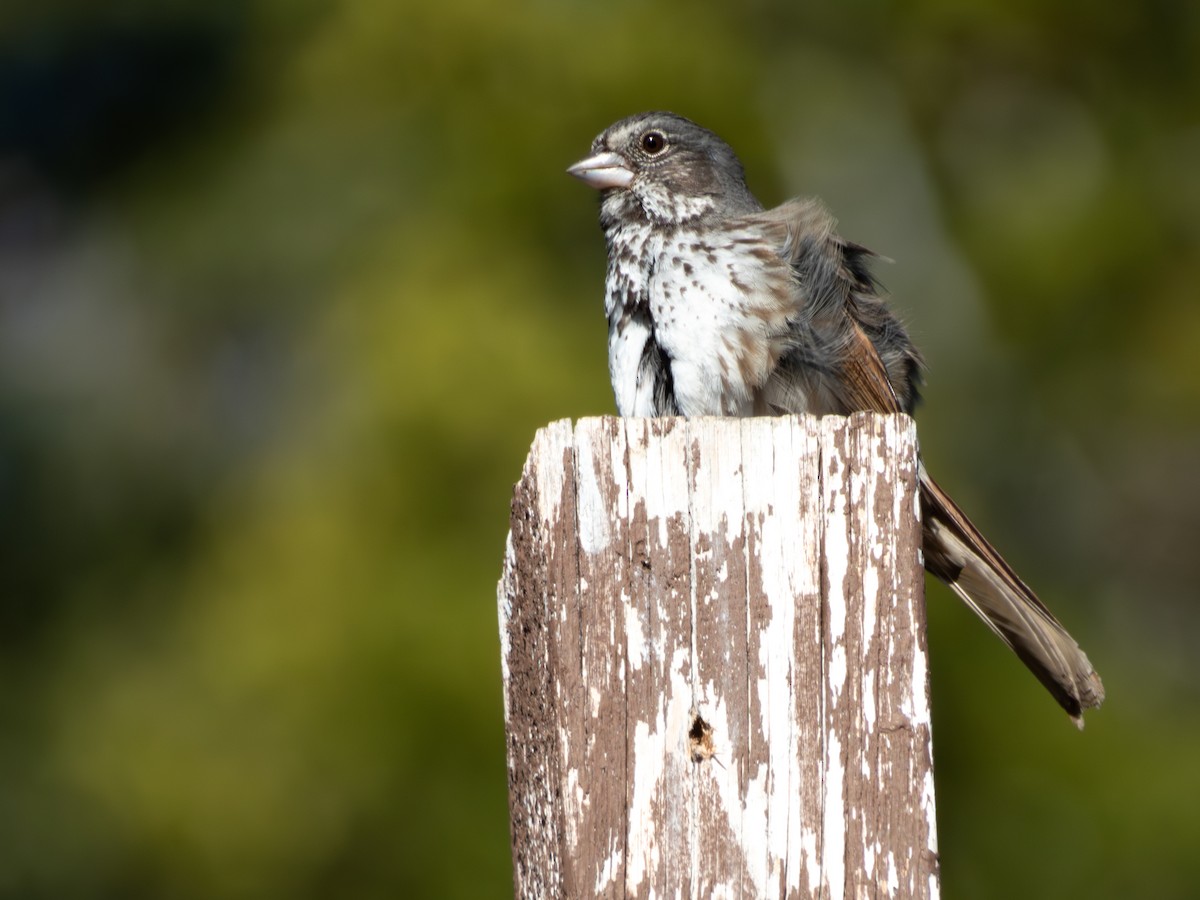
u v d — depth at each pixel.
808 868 5.11
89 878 14.17
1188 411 15.79
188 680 12.98
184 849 12.43
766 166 15.03
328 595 12.30
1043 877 12.16
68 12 22.69
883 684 5.16
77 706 14.62
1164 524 16.64
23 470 20.08
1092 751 12.52
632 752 5.14
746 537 5.19
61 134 22.66
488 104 14.50
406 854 11.79
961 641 12.32
